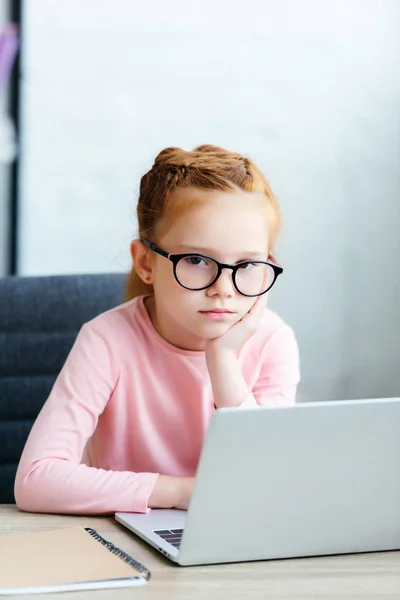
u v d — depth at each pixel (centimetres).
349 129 336
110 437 161
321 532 108
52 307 192
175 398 161
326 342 338
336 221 337
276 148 334
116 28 326
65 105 325
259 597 93
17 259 326
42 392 192
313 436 103
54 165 326
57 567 98
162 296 153
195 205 147
